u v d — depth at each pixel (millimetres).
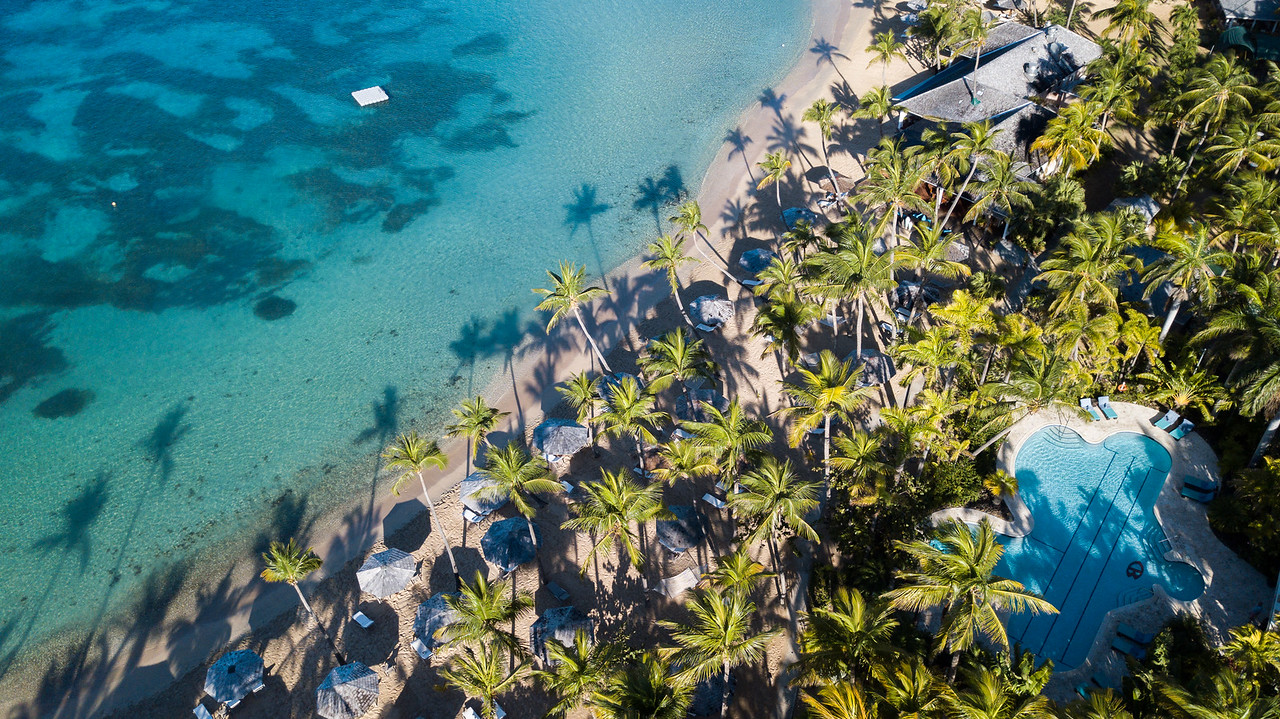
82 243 74750
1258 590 41188
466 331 64375
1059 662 39719
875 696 31859
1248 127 61781
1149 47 90938
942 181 62562
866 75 95438
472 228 75938
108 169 84938
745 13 113688
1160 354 49781
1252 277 45812
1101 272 46969
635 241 73125
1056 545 44688
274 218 77750
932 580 32125
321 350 63094
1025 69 78625
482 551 46156
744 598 35438
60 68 105000
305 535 50000
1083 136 63812
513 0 121750
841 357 57969
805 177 78875
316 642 43875
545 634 41188
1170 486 46750
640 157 84875
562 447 50875
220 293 69000
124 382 60688
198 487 53062
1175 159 67062
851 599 33906
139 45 110562
